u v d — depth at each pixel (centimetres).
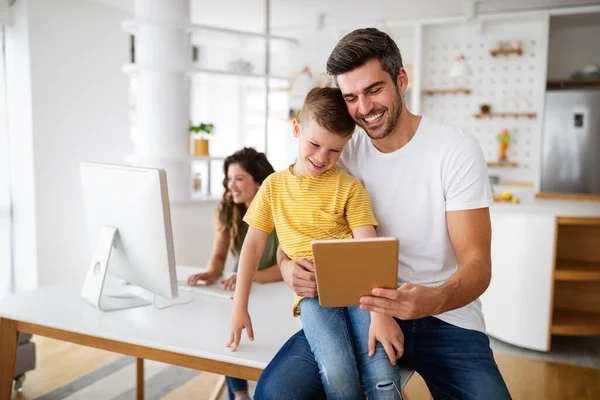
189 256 450
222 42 487
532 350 355
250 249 158
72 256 490
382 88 146
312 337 140
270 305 188
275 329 165
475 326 156
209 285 214
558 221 337
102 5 508
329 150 147
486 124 614
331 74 149
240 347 151
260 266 234
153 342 153
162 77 426
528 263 346
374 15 649
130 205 175
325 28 646
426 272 161
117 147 536
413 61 663
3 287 465
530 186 577
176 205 438
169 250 171
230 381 232
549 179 573
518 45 575
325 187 152
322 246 117
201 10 634
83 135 498
